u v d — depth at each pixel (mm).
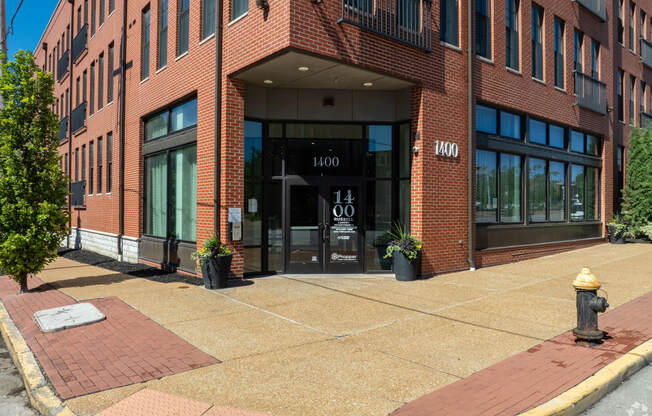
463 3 10828
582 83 15039
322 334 5844
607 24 16625
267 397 4020
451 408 3773
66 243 20656
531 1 12984
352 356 5047
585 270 5516
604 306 5340
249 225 9969
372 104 10398
